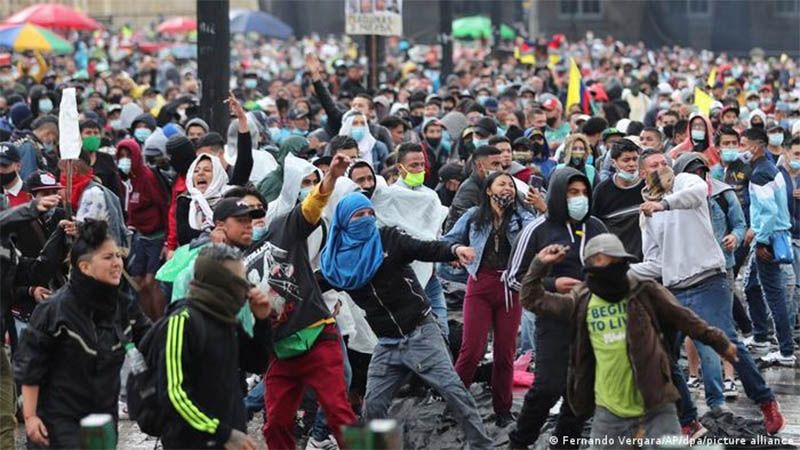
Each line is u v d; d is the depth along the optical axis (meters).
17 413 33.50
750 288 39.97
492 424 31.45
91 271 23.14
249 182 35.66
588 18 186.62
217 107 48.50
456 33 158.75
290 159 34.41
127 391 22.61
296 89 81.06
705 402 34.00
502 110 60.81
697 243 30.16
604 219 32.00
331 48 147.50
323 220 30.81
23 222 29.50
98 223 23.25
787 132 52.22
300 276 26.88
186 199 33.12
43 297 29.94
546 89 91.31
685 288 30.31
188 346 21.94
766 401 30.45
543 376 27.78
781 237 37.34
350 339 32.12
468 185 36.09
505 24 170.75
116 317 23.80
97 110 66.62
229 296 22.22
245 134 33.25
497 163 35.94
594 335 23.83
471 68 105.88
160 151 44.62
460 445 30.34
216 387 22.27
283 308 26.59
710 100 58.47
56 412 23.12
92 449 18.78
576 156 40.28
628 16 185.12
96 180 38.38
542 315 24.14
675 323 23.88
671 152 42.16
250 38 186.00
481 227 31.05
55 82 84.88
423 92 73.88
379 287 28.12
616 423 23.83
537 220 28.56
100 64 113.81
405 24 195.12
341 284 28.05
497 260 31.02
